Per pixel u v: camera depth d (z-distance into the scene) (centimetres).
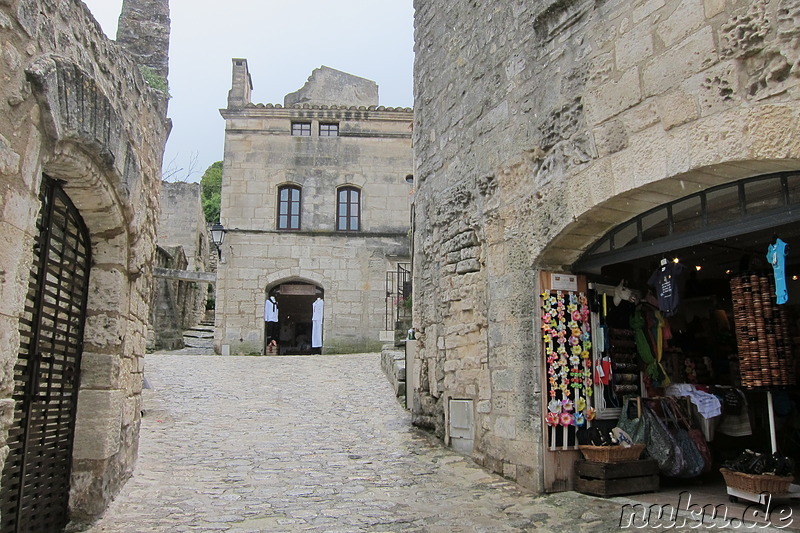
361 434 809
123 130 450
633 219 532
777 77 379
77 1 379
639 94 470
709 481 580
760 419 637
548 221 561
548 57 575
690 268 641
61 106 335
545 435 555
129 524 455
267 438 785
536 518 479
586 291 594
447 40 788
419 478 610
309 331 2512
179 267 2095
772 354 511
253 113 1984
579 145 528
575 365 575
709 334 698
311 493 556
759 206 434
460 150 730
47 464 418
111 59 449
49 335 436
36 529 402
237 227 1922
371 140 2017
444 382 743
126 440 541
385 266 1958
